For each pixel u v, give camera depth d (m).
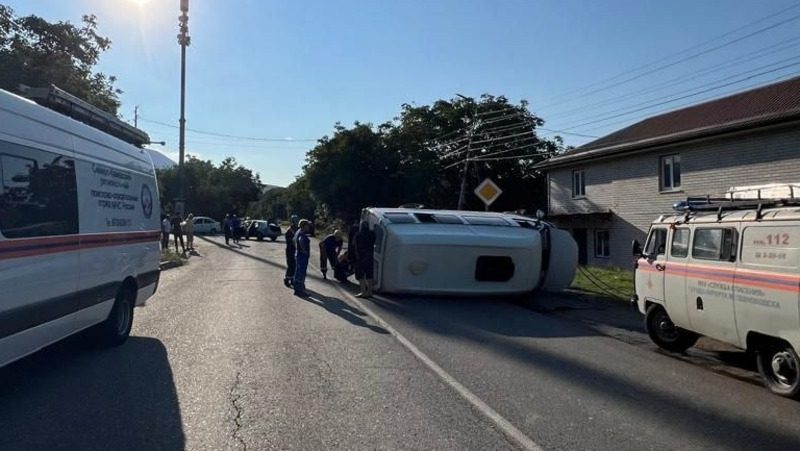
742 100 24.41
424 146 50.56
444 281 14.36
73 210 7.14
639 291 9.83
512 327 11.04
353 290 15.88
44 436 5.17
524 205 49.69
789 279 6.63
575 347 9.39
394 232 14.41
